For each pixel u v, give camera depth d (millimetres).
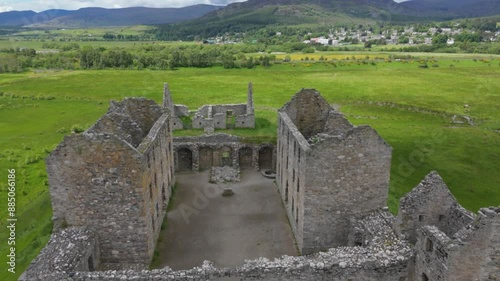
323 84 125125
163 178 39156
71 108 94188
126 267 30219
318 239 32375
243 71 153750
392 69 152875
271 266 25000
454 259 21625
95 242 29594
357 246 27969
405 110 90375
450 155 59781
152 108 42969
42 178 50625
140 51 174750
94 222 29828
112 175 28641
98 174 28609
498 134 70750
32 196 44812
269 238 35625
